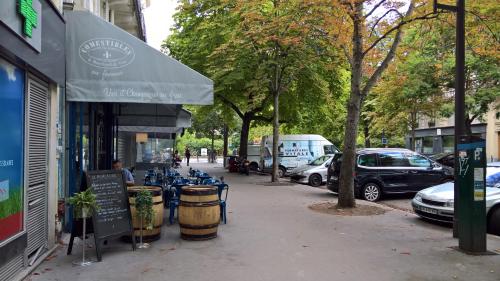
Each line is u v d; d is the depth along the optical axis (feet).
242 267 20.34
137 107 41.63
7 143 17.02
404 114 89.40
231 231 28.63
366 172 47.19
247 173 84.58
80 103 29.66
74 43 24.31
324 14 37.88
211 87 25.63
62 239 25.20
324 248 24.16
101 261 21.03
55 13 21.89
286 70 66.23
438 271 20.06
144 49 24.95
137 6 60.03
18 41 16.81
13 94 17.67
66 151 27.43
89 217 21.93
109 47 24.61
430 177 48.24
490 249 24.22
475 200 23.43
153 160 88.02
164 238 26.27
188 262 21.06
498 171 34.42
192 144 210.38
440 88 75.05
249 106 71.92
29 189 19.63
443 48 50.34
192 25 77.05
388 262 21.47
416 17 34.50
